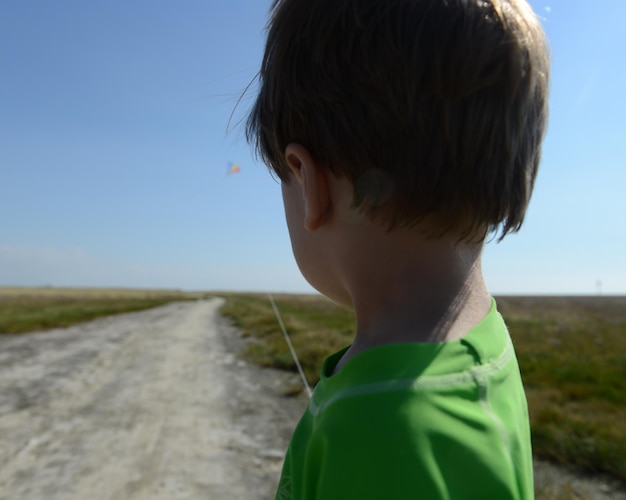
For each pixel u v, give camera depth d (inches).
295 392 299.4
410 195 19.8
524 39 20.9
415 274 21.0
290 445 21.2
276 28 23.6
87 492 155.9
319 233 23.3
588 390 263.1
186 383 331.0
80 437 210.2
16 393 290.4
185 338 627.2
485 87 19.9
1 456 186.1
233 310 1218.6
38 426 224.8
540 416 207.8
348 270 22.2
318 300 1878.7
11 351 473.4
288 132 22.9
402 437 16.6
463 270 21.8
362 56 20.3
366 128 20.2
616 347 450.0
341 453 16.8
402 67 19.7
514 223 22.0
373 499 16.0
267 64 24.4
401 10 20.2
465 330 20.9
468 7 20.1
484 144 19.9
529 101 21.3
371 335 21.2
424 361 18.5
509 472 18.0
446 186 19.7
